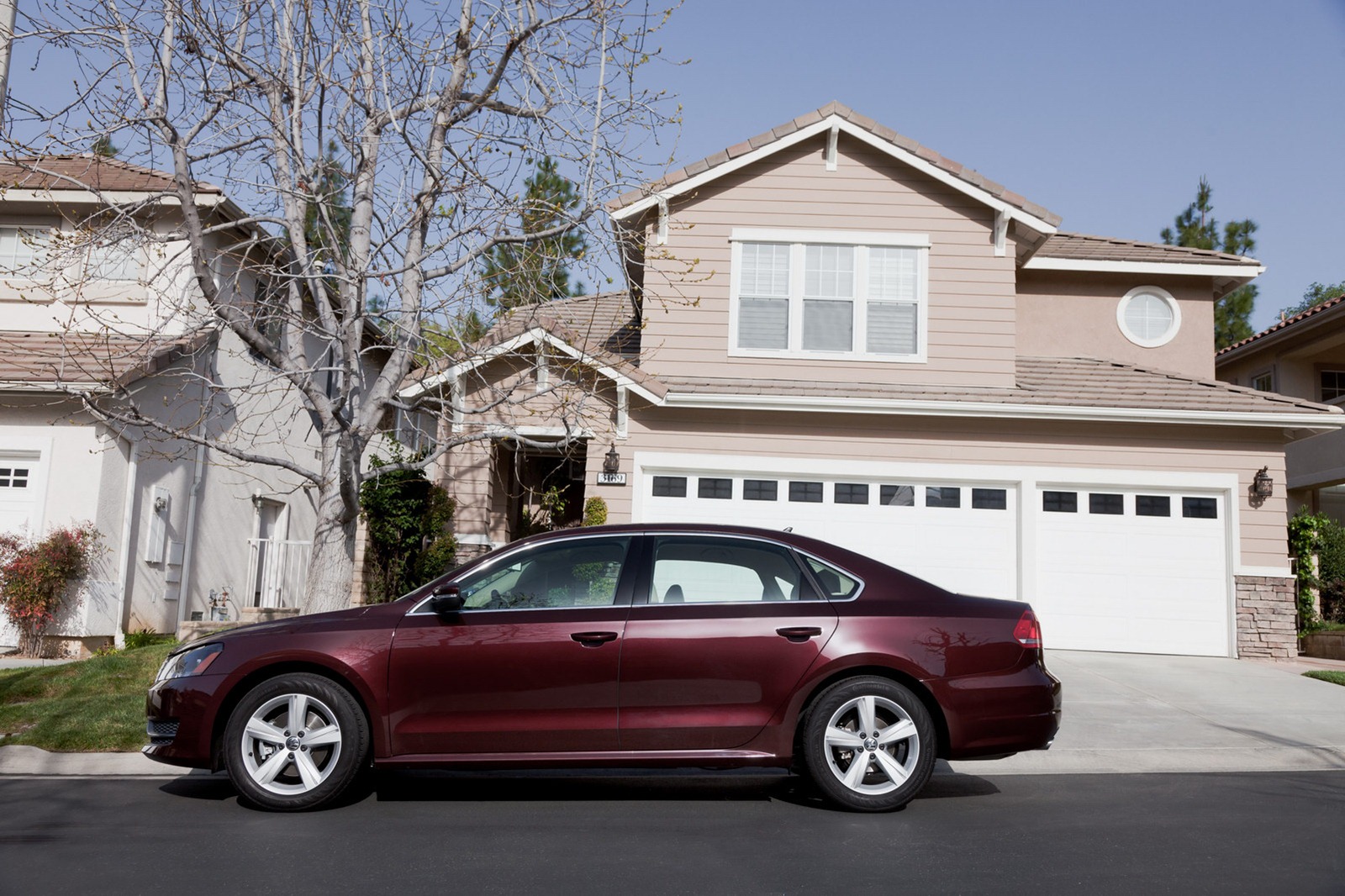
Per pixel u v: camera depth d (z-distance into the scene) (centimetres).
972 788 718
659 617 632
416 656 626
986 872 493
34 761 781
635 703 621
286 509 1959
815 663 624
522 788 706
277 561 1909
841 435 1491
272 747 634
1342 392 2273
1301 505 2184
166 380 1527
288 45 1088
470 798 675
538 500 1742
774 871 495
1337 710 1037
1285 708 1049
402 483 1434
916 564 1476
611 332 1700
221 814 623
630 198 1499
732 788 708
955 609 643
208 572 1689
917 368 1545
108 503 1421
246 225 1170
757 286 1574
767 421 1493
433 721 623
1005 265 1557
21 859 515
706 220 1583
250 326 1012
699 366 1555
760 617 633
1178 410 1438
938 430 1488
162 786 717
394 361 1045
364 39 1084
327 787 624
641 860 515
